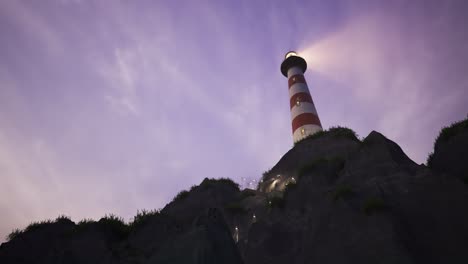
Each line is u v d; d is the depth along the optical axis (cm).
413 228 1479
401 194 1656
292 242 1825
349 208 1684
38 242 1159
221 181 3016
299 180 2200
